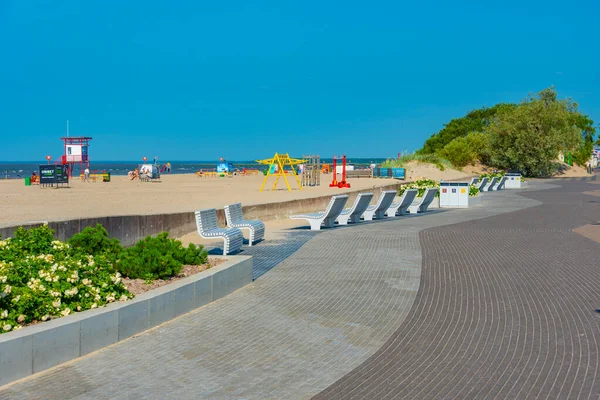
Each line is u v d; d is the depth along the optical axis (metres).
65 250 8.52
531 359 6.27
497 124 74.44
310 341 7.04
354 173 60.56
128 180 55.75
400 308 8.49
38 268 7.30
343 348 6.79
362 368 6.13
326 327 7.60
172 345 6.86
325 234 16.98
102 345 6.70
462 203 27.00
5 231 11.23
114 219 14.23
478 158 75.81
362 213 21.39
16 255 7.95
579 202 30.09
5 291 6.30
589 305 8.50
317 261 12.37
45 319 6.48
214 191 35.69
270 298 9.12
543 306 8.48
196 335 7.25
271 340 7.08
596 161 128.25
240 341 7.04
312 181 43.53
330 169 74.00
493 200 32.00
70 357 6.29
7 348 5.63
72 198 28.48
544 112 72.00
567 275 10.69
